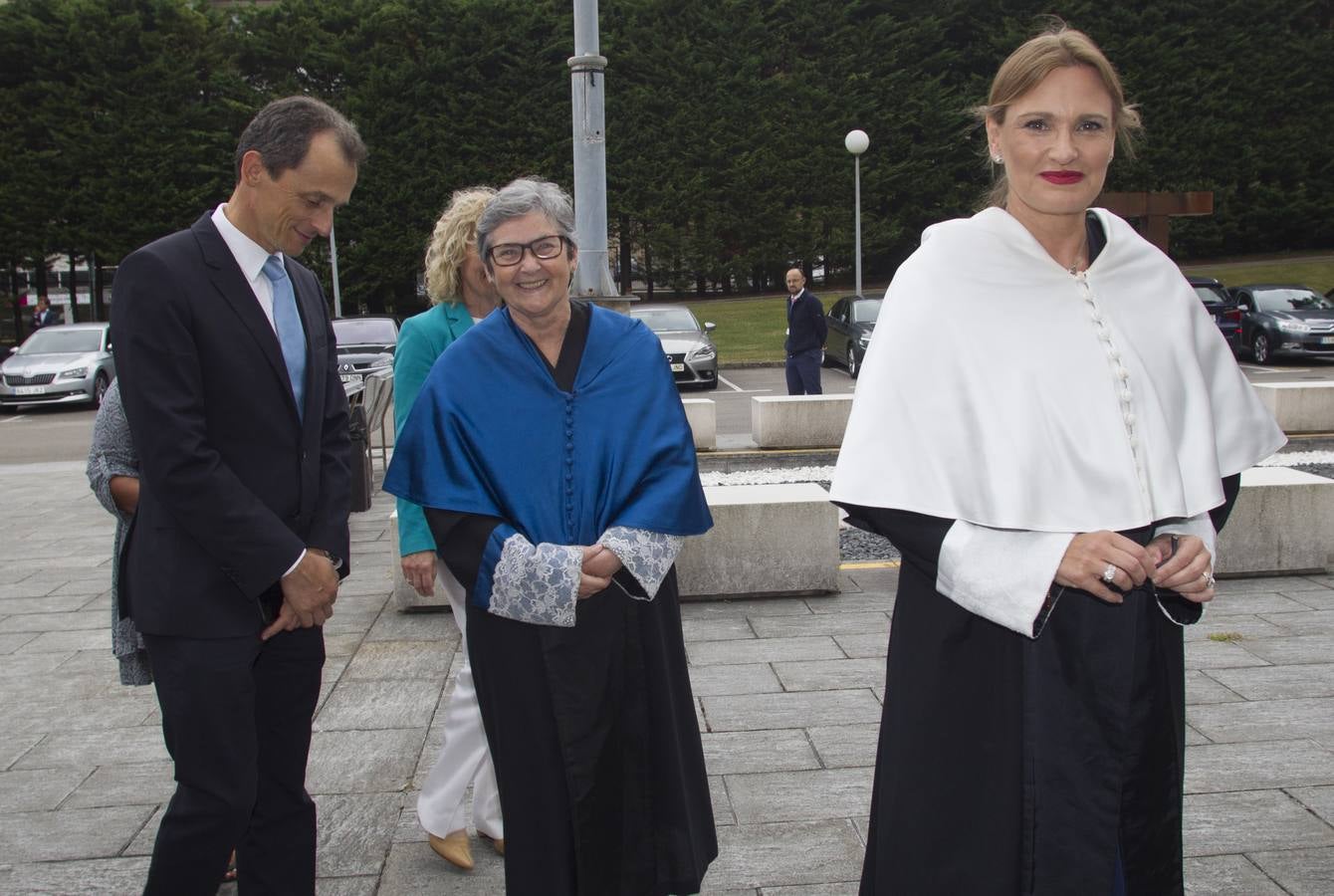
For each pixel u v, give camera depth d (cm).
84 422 1578
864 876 195
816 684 406
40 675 443
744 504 520
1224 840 287
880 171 3177
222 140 2944
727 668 426
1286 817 298
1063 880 172
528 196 212
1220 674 405
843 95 3175
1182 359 183
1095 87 174
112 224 2925
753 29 3138
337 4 3125
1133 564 159
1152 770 174
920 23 3250
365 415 790
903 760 182
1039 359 174
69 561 647
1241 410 189
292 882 244
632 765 211
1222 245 3531
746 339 2439
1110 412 173
